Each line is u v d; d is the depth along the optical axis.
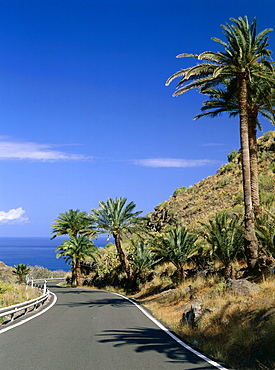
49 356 7.49
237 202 38.41
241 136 17.23
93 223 33.41
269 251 14.51
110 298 25.16
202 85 18.75
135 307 18.84
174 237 21.78
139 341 9.30
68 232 47.50
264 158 46.06
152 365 6.74
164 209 51.84
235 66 16.84
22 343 8.91
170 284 23.20
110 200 33.50
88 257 50.34
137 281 30.83
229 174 53.16
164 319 13.59
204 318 10.76
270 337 7.53
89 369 6.45
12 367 6.59
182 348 8.44
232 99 20.19
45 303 20.86
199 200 47.72
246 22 17.30
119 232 32.66
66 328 11.44
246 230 16.12
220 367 6.57
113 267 38.00
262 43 16.94
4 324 12.25
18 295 20.88
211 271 19.34
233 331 8.66
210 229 17.66
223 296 12.30
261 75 17.00
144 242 33.78
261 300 10.43
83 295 28.25
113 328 11.56
